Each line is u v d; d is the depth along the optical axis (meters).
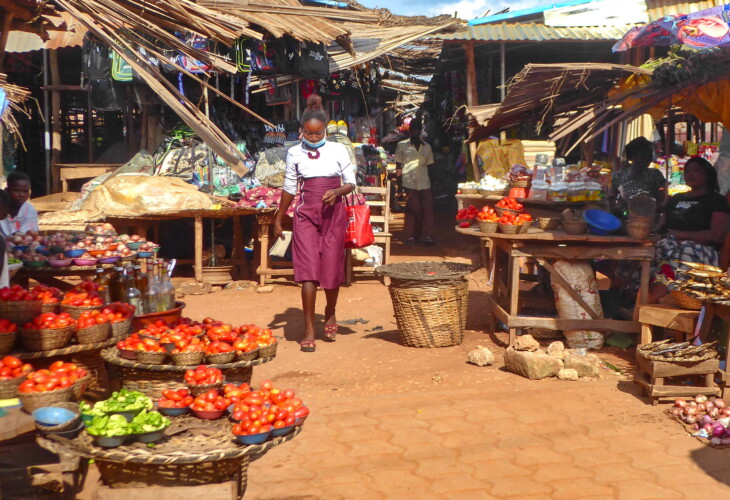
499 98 13.92
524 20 12.97
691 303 5.46
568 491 3.75
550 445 4.33
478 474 3.96
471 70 12.24
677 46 5.81
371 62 15.29
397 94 20.92
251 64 10.47
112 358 4.14
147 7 3.79
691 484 3.81
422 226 13.66
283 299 9.01
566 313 6.34
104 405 3.24
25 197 6.39
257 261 10.67
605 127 6.21
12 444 3.70
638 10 12.62
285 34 10.76
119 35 3.61
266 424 3.20
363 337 7.09
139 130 12.05
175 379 4.14
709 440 4.33
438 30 12.63
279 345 6.79
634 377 5.21
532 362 5.54
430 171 18.42
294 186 6.58
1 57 4.36
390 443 4.39
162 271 5.42
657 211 6.95
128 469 3.16
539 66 6.24
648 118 10.86
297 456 4.22
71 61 13.02
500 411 4.89
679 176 10.89
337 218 6.57
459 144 17.50
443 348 6.58
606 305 7.07
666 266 6.47
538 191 7.37
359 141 15.23
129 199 9.62
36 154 13.42
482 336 6.99
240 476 3.36
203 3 9.48
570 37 11.88
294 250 6.59
